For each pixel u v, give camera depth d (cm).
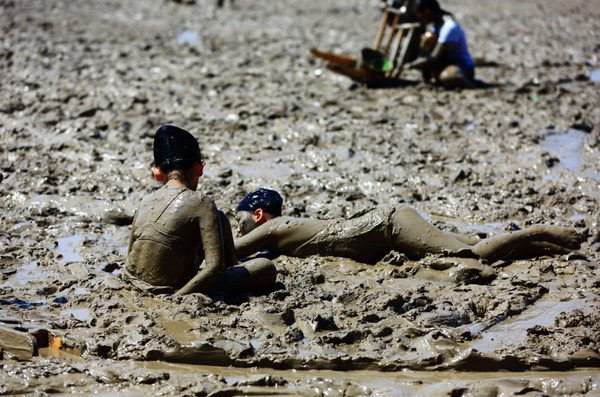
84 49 2764
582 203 1332
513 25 3666
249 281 958
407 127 1853
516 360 783
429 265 1028
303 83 2348
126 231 1198
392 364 775
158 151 971
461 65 2225
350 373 770
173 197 936
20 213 1245
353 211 1278
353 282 997
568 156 1642
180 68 2523
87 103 1967
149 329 827
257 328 842
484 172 1522
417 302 913
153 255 924
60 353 799
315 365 776
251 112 1931
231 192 1359
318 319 854
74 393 709
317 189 1414
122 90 2130
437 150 1672
